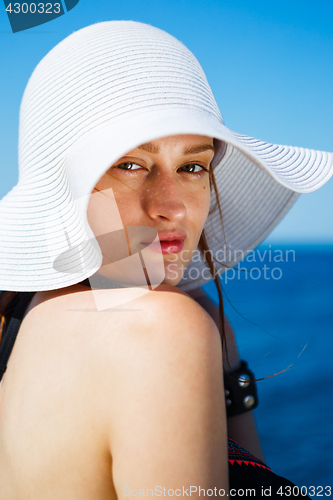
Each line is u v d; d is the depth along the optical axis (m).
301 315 13.48
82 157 0.77
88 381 0.63
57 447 0.65
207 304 1.59
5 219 0.90
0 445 0.80
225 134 0.78
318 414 6.68
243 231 1.61
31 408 0.71
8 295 1.06
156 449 0.56
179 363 0.61
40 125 0.90
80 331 0.68
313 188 1.08
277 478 1.00
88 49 0.88
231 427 1.44
